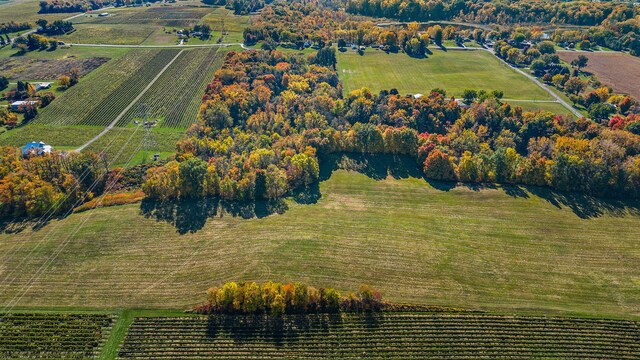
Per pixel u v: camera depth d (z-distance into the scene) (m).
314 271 112.44
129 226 125.88
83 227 124.94
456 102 188.88
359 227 128.62
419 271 113.75
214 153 154.88
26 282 108.69
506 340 97.50
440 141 160.50
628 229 130.00
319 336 97.50
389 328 99.38
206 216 131.12
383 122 176.38
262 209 135.38
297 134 166.75
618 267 117.38
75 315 100.31
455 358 94.38
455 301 105.75
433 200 141.88
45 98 195.00
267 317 100.38
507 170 149.12
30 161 141.25
